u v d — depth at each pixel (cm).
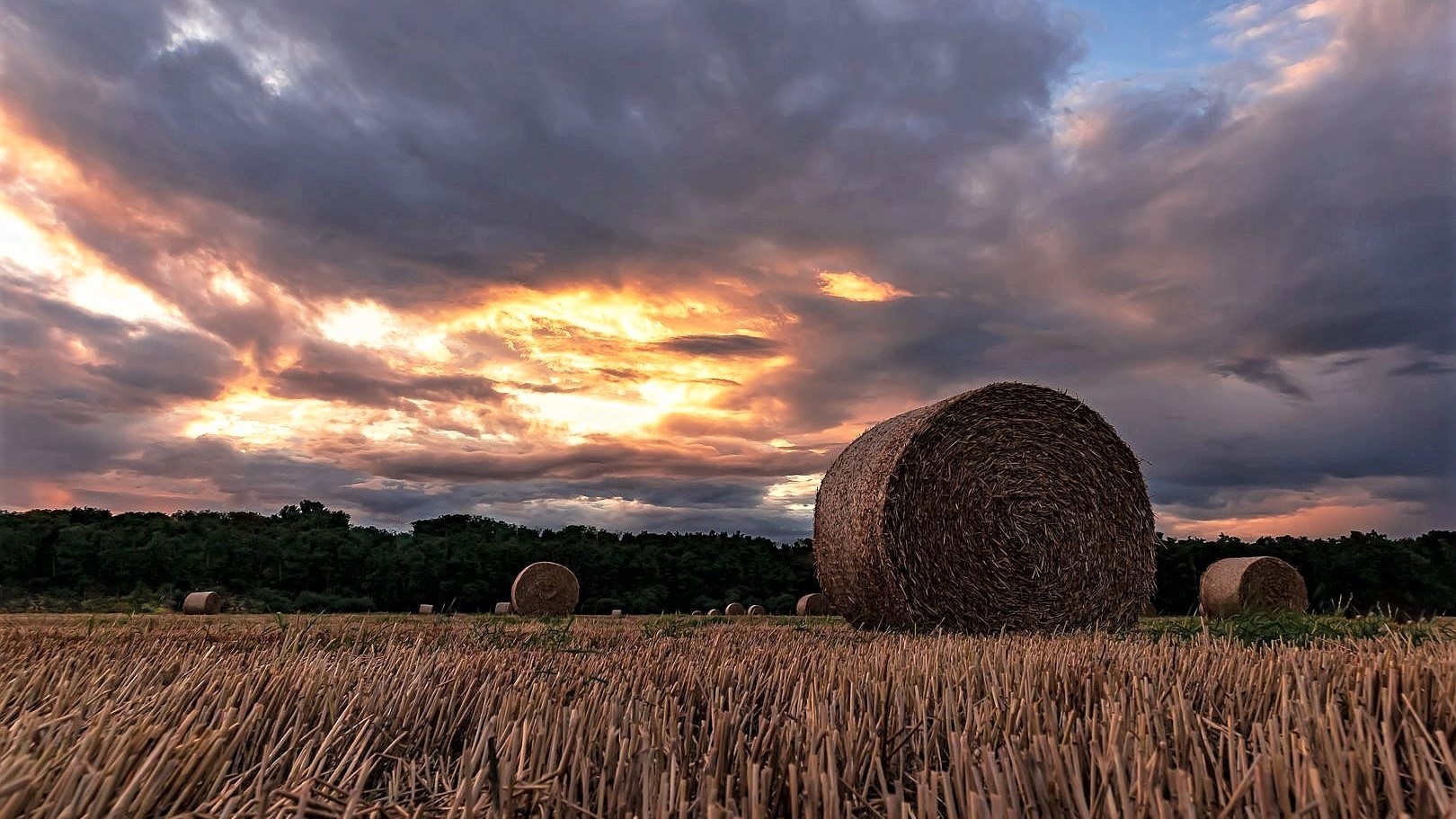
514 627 747
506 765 179
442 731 258
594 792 186
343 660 380
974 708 249
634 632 718
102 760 182
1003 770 170
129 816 160
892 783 195
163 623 839
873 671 343
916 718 234
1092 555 1003
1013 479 979
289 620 793
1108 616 1002
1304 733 185
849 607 1023
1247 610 611
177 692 261
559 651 489
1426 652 350
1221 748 192
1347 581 2323
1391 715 229
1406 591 2270
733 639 618
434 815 175
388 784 204
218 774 189
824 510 1081
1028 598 970
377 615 1150
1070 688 290
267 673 307
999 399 984
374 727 243
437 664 367
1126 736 187
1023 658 384
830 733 198
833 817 157
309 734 236
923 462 948
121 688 282
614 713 235
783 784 180
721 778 184
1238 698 257
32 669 314
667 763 197
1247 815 146
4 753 180
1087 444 1010
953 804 160
